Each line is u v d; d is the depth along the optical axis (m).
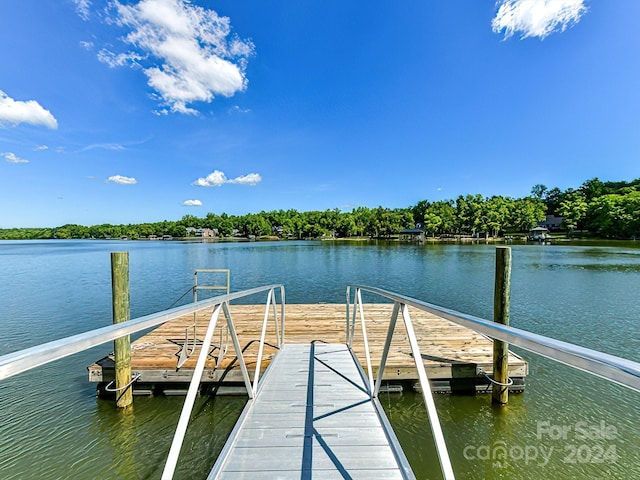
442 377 3.77
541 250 29.77
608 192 61.88
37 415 3.57
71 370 4.75
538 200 71.56
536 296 10.38
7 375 0.63
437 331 5.01
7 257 27.36
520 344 0.84
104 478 2.80
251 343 4.43
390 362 3.80
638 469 2.85
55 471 2.87
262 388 2.81
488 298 10.50
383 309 6.64
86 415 3.56
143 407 3.65
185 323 5.49
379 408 2.40
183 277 15.53
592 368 0.64
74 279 14.83
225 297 1.90
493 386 3.75
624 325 7.36
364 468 1.83
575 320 7.75
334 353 3.80
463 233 63.28
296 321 5.63
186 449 3.07
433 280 14.10
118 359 3.60
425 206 76.31
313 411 2.43
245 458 1.90
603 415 3.56
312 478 1.75
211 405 3.66
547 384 4.22
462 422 3.42
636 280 13.28
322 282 13.77
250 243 55.25
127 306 3.71
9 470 2.87
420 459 2.94
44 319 8.10
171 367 3.71
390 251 32.50
